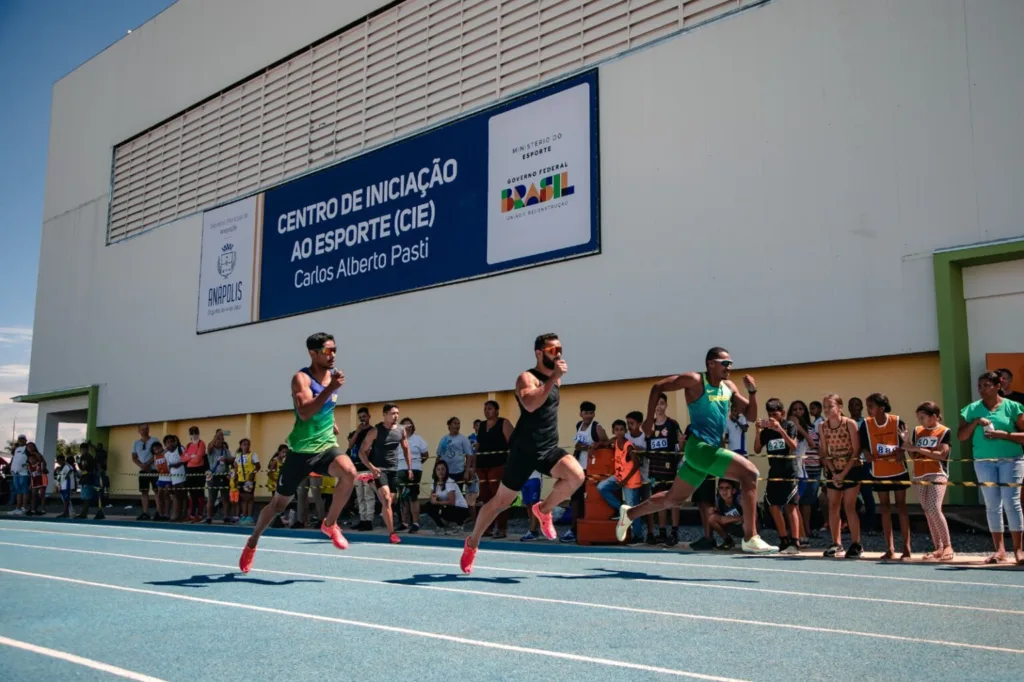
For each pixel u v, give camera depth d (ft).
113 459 85.56
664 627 17.35
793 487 32.17
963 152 37.24
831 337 40.16
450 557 31.89
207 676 13.64
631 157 48.73
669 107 47.42
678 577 25.27
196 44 83.15
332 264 65.92
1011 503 27.91
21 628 17.79
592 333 49.29
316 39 70.85
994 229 36.06
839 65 41.29
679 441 37.06
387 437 42.45
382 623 18.01
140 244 84.94
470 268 56.18
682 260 45.85
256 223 72.95
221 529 50.62
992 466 28.12
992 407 28.09
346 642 16.11
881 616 18.44
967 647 15.31
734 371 44.11
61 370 92.22
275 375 68.95
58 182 98.37
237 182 76.07
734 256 43.86
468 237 56.65
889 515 30.07
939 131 37.99
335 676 13.56
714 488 34.71
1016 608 19.38
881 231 39.17
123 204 88.58
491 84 56.90
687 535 39.78
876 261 39.17
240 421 72.28
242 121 76.79
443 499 45.39
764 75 43.83
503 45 56.59
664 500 25.76
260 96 75.46
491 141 55.98
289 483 24.53
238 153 76.48
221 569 28.27
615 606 19.95
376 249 62.80
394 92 63.72
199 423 76.28
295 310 68.13
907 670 13.69
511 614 18.98
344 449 63.52
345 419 64.03
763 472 42.39
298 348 67.51
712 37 46.06
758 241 43.09
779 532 32.32
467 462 45.42
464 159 57.62
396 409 42.91
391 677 13.47
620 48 50.11
